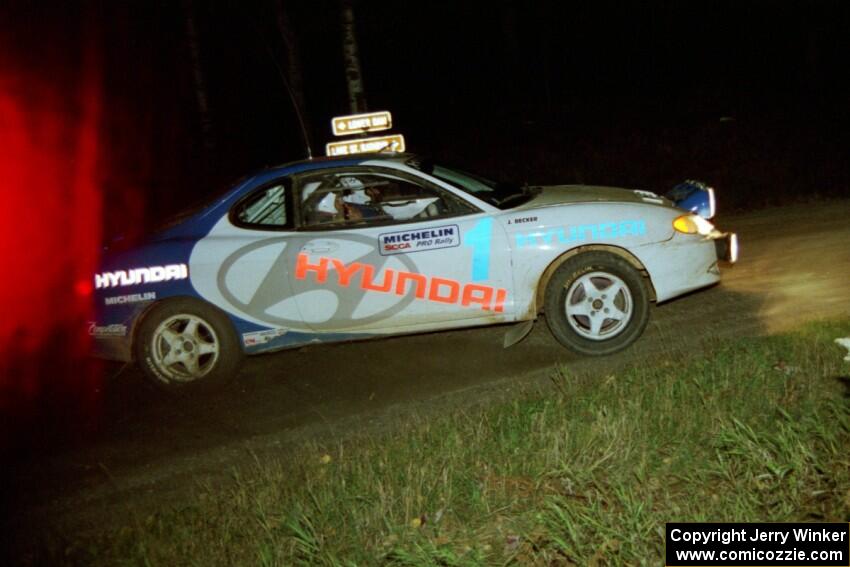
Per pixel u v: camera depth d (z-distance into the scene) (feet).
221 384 22.58
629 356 20.93
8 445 21.81
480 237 21.16
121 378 25.66
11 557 15.88
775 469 13.71
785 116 53.98
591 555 12.62
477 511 14.24
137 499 17.63
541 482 14.87
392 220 21.72
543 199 22.04
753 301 23.67
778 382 17.25
